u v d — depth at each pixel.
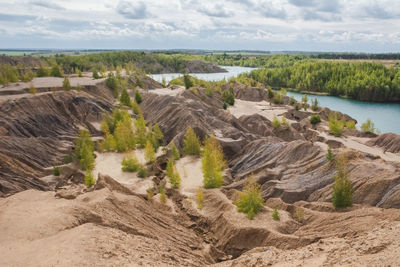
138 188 52.62
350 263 21.25
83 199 37.31
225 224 39.91
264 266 25.11
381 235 25.34
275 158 60.94
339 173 44.53
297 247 32.59
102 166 66.62
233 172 64.75
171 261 26.55
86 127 86.25
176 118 88.75
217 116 100.06
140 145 78.19
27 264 22.98
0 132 66.44
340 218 36.50
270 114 120.31
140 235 31.98
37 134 73.88
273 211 41.28
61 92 91.06
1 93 91.44
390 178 42.41
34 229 28.42
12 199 38.47
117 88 123.56
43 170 60.66
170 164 56.31
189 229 41.78
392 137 81.81
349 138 91.69
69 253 23.66
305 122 114.88
